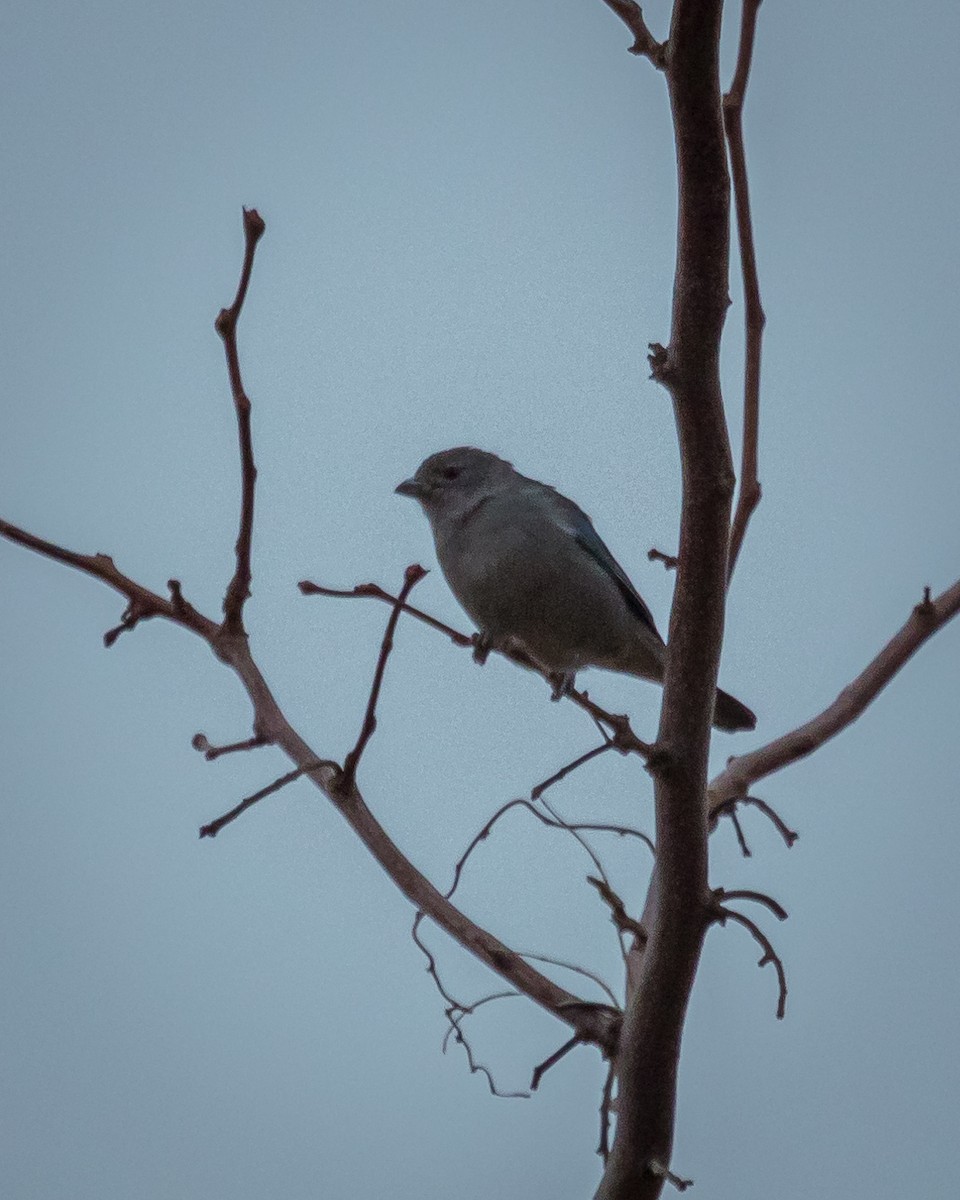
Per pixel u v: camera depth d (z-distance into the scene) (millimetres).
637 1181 7879
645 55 7043
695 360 7059
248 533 7801
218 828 7398
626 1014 8008
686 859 7629
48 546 7793
